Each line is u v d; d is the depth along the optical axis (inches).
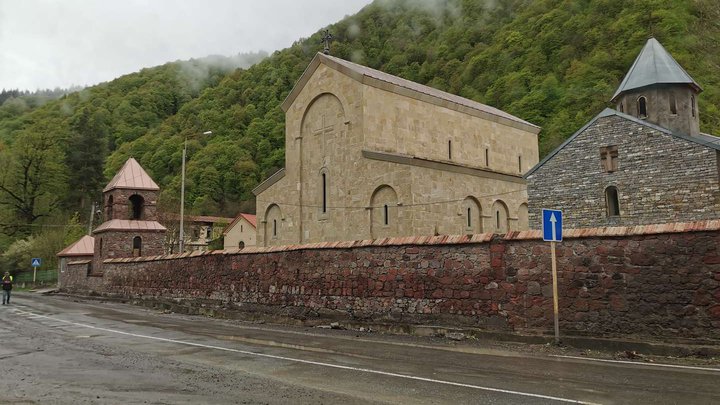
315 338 516.1
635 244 430.6
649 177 928.3
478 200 1162.0
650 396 273.0
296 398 274.1
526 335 466.6
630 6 2551.7
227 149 3206.2
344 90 1147.3
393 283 570.9
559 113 2258.9
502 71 2851.9
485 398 271.3
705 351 380.8
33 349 457.7
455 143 1320.1
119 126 3754.9
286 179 1252.5
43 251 2299.5
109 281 1152.8
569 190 1024.2
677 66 1115.3
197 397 278.7
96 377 333.1
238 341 495.5
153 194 1406.3
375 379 319.0
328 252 636.7
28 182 2797.7
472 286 514.0
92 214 2605.8
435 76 3294.8
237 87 3737.7
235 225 2699.3
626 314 427.5
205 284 822.5
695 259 402.0
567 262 461.7
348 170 1120.2
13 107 4776.1
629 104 1130.0
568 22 2758.4
